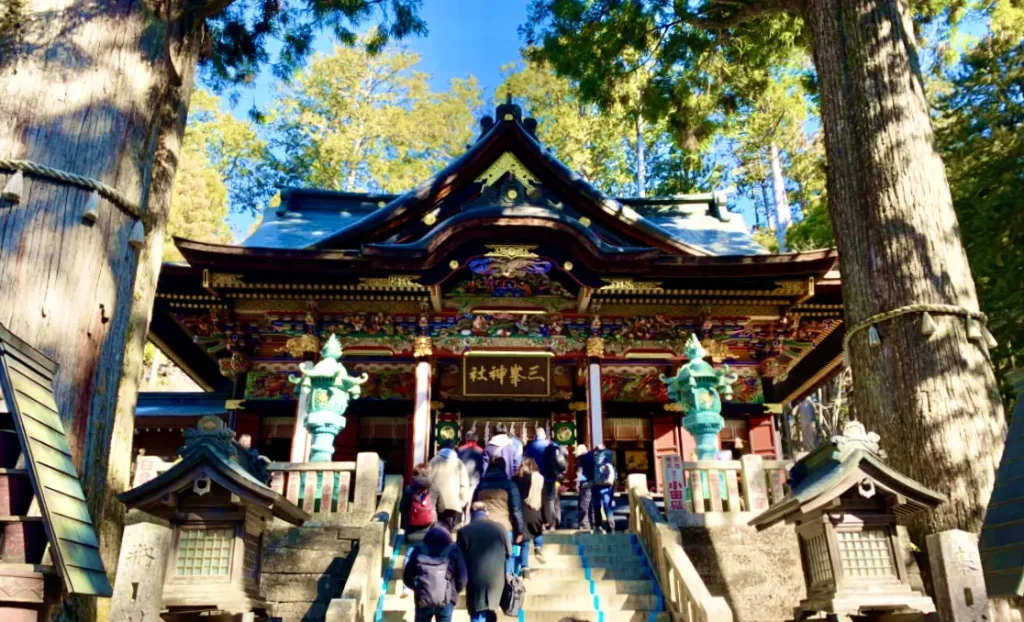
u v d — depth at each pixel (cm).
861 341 852
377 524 809
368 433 1750
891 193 866
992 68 1642
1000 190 1523
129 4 536
